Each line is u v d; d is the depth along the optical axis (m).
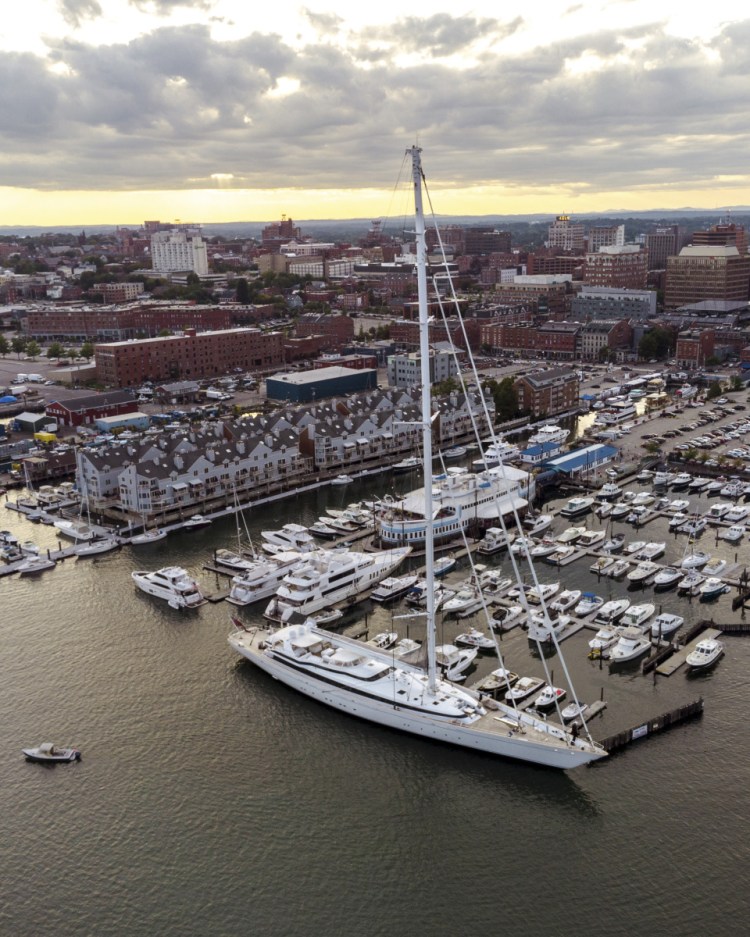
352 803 100.12
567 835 94.06
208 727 114.62
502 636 137.00
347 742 111.38
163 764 107.25
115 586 160.38
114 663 131.12
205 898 87.19
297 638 125.62
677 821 94.88
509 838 94.19
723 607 143.75
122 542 181.88
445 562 165.62
